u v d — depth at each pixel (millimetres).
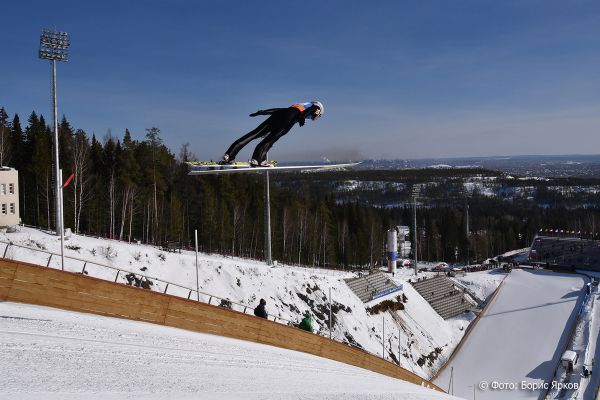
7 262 9953
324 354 16047
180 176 61688
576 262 72562
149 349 8172
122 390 5328
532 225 103875
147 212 52656
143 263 33375
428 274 66375
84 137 57938
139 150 57719
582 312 49375
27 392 4719
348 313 41562
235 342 11977
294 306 37594
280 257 61281
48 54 32500
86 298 10797
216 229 54531
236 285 36094
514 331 47750
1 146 48031
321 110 10734
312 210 75500
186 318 12250
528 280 62406
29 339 7156
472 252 91875
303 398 6387
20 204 49844
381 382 11211
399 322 46750
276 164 11266
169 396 5371
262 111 10516
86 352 6961
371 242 73125
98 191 50812
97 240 36062
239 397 5836
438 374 41094
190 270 35188
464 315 53406
